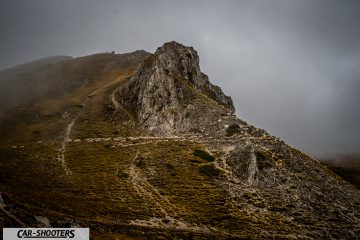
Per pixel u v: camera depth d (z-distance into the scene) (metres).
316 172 106.12
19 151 121.38
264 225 79.38
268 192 94.25
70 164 108.81
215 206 85.81
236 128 130.88
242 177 100.50
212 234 72.75
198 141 126.44
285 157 110.81
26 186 85.75
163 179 99.00
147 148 122.69
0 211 53.38
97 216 72.06
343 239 78.50
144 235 65.88
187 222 77.25
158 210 81.19
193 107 144.75
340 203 92.81
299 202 90.88
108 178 98.44
